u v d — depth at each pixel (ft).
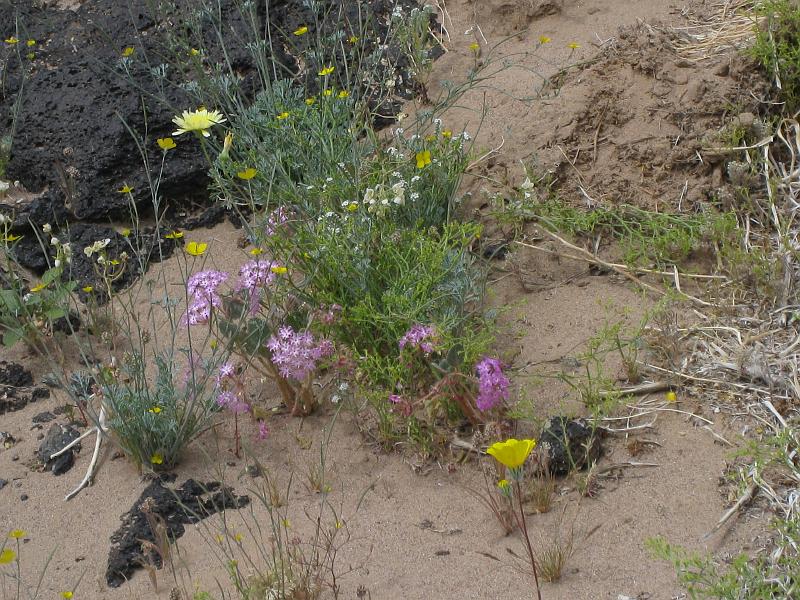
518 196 4.75
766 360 4.14
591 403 4.09
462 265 4.28
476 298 4.40
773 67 4.81
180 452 4.18
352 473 4.07
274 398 4.33
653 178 4.74
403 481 4.03
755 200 4.63
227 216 4.96
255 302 4.25
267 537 3.92
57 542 4.00
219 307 4.21
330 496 4.01
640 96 4.89
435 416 4.12
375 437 4.16
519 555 3.78
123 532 3.98
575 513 3.87
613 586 3.68
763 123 4.76
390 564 3.81
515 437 4.07
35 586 3.89
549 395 4.17
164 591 3.82
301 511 3.98
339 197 4.59
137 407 4.11
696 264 4.52
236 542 3.91
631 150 4.79
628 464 3.97
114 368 4.29
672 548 3.73
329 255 4.27
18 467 4.23
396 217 4.55
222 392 4.18
